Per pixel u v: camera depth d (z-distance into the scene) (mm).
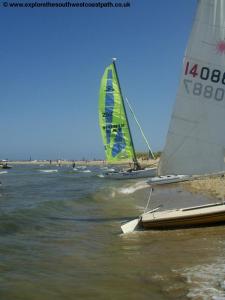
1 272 9484
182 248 11672
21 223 16828
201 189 27891
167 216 14320
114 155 49281
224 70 15062
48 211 21219
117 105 49094
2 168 122500
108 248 12266
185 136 15484
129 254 11320
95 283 8680
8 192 35031
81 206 24078
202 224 14383
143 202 25406
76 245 12758
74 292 8117
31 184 47531
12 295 7918
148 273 9305
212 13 15148
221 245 11805
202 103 15336
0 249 11914
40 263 10430
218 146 15172
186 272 9164
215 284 8242
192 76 15430
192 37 15391
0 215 18234
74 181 53562
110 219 18562
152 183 15766
